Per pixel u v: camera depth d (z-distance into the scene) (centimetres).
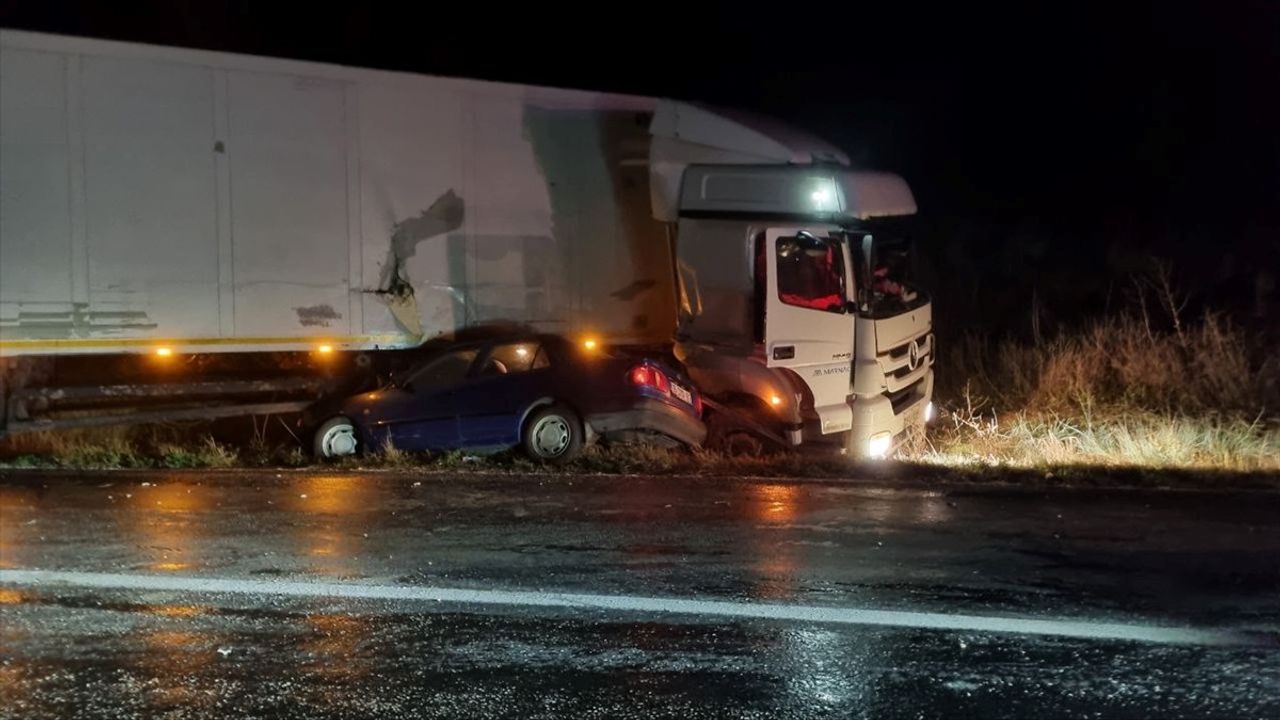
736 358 1186
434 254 1238
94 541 802
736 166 1214
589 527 846
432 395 1163
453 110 1240
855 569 740
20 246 1074
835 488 990
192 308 1140
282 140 1167
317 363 1246
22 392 1121
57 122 1080
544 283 1282
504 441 1148
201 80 1130
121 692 555
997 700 545
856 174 1209
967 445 1302
